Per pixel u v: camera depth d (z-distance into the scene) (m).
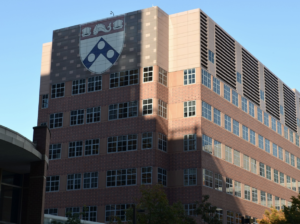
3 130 37.34
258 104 90.50
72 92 78.25
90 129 75.12
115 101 74.06
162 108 72.06
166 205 52.59
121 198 69.81
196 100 71.50
